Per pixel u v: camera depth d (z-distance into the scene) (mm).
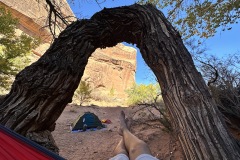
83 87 23266
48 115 1916
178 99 1613
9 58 13102
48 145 1908
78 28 2344
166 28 2156
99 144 9734
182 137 1470
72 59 2090
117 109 21203
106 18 2443
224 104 5730
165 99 1741
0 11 13477
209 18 5617
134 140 1863
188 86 1673
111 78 51188
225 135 1402
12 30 13227
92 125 12688
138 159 1519
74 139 10586
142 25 2277
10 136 1317
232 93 5586
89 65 47062
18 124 1789
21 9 32531
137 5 2549
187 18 5738
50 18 4652
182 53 1940
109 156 8180
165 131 7438
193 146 1380
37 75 1954
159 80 1882
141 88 24844
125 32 2492
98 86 46719
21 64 13977
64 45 2166
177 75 1752
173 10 6008
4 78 13352
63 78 1986
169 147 6309
